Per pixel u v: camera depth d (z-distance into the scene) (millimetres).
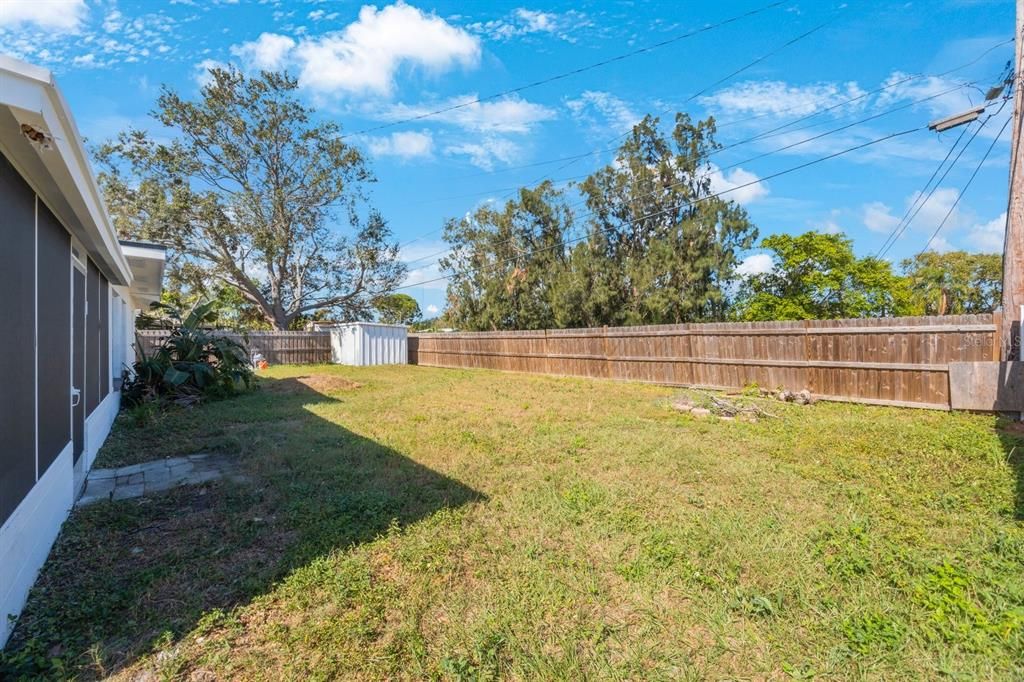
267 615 2238
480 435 5734
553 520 3232
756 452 4758
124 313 9250
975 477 3760
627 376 11312
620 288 18734
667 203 18875
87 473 4430
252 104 22703
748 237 17375
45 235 2982
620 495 3668
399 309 31391
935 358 6398
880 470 4031
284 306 26125
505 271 23031
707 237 17266
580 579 2527
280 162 23844
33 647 1986
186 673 1875
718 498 3588
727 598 2330
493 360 15781
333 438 5617
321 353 20719
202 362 9430
